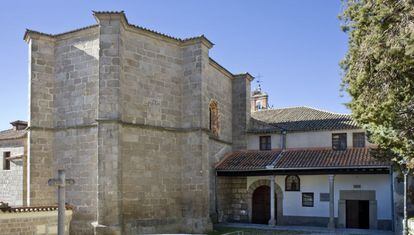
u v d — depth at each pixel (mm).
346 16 13383
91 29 19688
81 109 19594
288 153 25766
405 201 17234
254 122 29234
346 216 23578
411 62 10430
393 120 13234
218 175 25156
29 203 19344
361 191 23156
